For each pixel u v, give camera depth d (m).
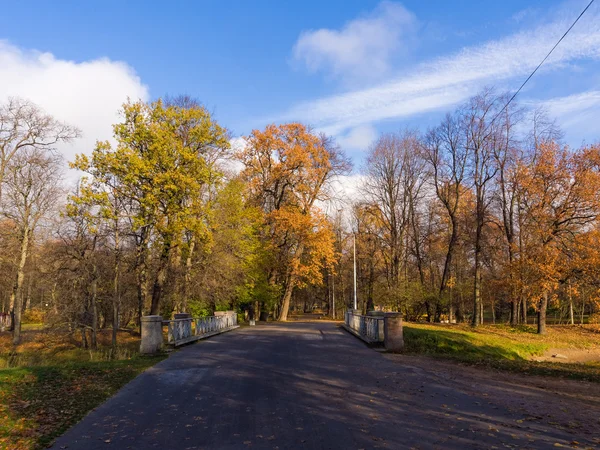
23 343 28.28
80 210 23.09
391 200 42.16
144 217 23.97
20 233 31.42
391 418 7.21
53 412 7.74
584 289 30.86
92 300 24.50
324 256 40.91
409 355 15.66
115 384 10.10
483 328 31.91
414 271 47.62
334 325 34.69
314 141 41.28
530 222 31.73
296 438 6.17
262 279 41.09
